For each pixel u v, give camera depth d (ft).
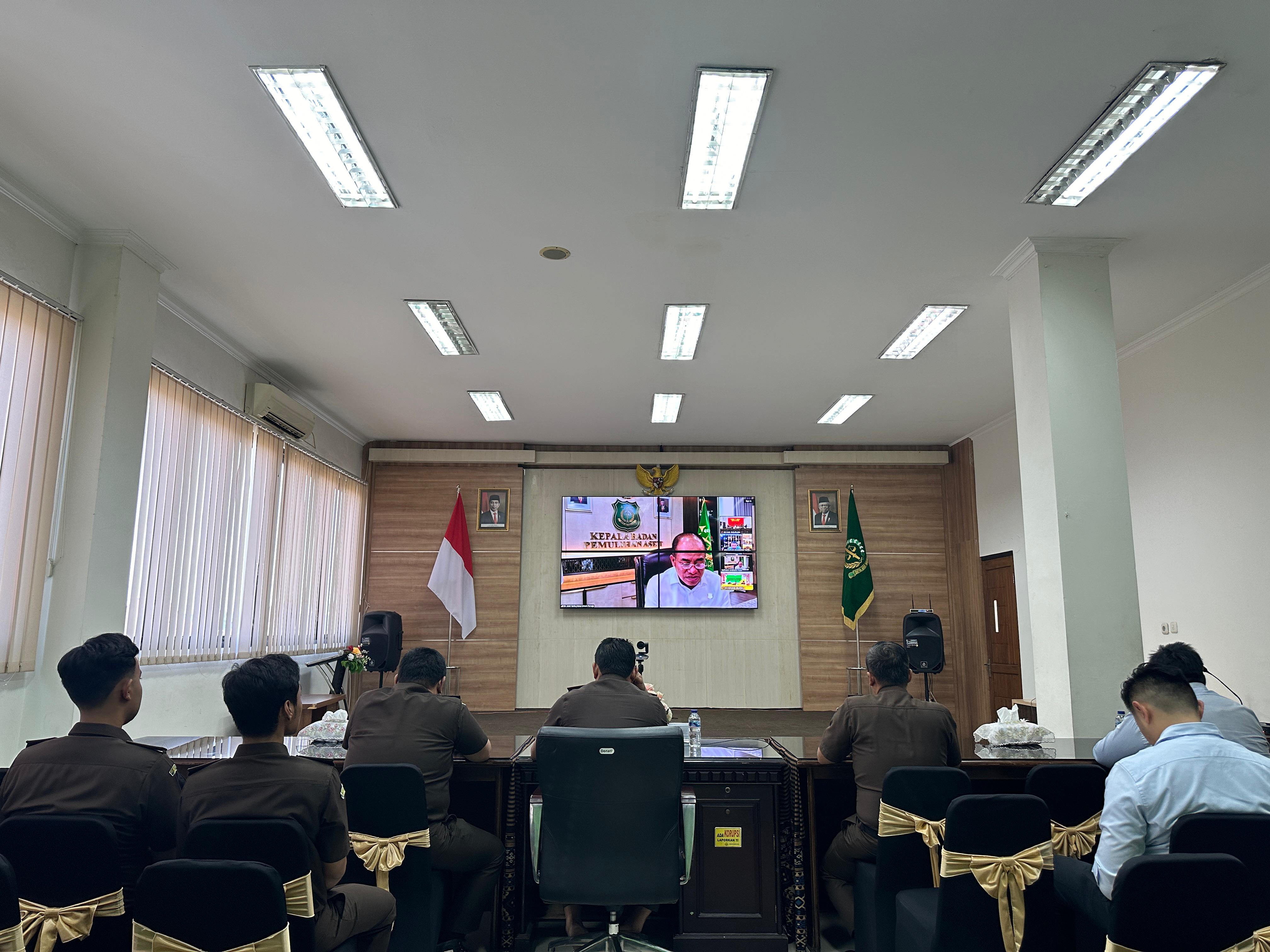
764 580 34.81
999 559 31.53
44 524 15.33
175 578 20.61
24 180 14.75
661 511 34.78
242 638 24.20
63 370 15.88
